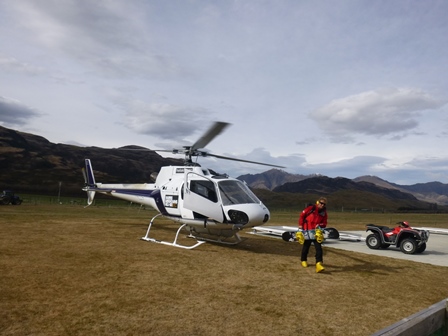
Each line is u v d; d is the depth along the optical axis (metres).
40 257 7.25
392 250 11.61
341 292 5.79
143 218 20.58
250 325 4.16
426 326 2.95
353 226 22.30
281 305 4.96
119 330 3.82
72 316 4.16
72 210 27.06
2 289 5.02
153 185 11.79
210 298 5.11
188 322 4.15
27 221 13.77
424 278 7.22
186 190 9.73
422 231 11.27
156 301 4.86
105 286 5.45
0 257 7.03
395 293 5.89
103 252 8.12
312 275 6.96
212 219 9.34
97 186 14.63
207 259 7.97
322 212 7.58
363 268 7.97
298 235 7.70
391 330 2.61
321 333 4.02
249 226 9.02
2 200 32.97
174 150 10.71
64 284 5.45
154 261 7.43
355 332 4.09
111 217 20.33
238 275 6.62
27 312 4.21
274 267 7.55
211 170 10.73
